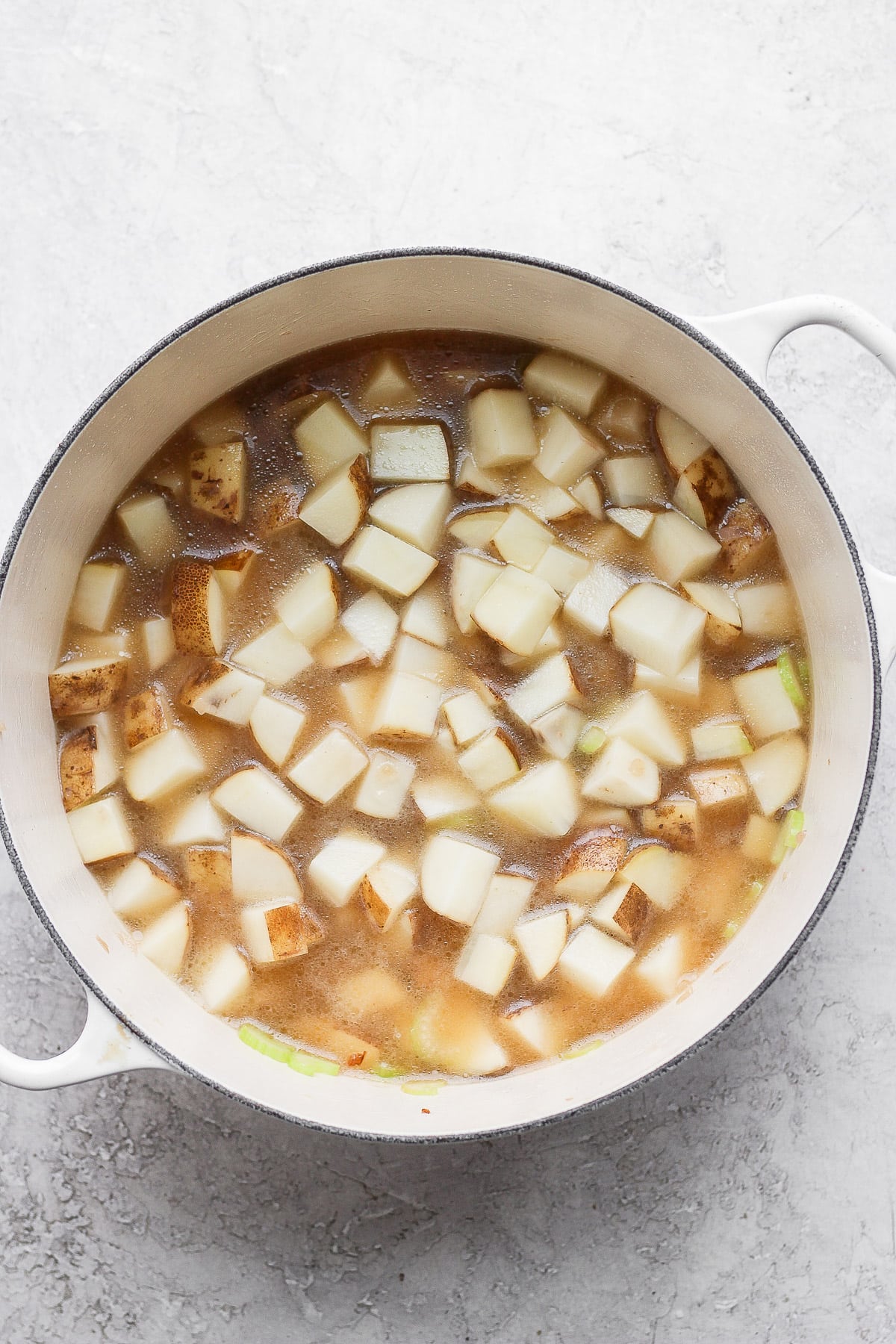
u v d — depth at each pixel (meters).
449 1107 0.67
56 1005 0.73
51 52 0.73
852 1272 0.73
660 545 0.69
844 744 0.66
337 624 0.69
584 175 0.73
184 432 0.69
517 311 0.67
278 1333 0.73
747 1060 0.73
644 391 0.69
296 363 0.69
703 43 0.73
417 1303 0.73
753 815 0.69
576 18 0.73
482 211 0.73
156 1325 0.73
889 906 0.73
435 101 0.73
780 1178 0.73
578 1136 0.73
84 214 0.73
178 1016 0.68
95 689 0.69
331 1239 0.73
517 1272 0.73
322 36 0.73
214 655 0.69
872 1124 0.73
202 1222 0.73
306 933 0.68
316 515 0.68
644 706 0.69
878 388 0.73
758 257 0.73
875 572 0.65
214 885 0.69
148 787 0.69
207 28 0.73
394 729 0.68
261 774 0.69
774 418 0.64
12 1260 0.73
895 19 0.73
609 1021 0.68
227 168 0.73
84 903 0.68
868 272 0.73
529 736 0.69
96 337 0.72
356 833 0.69
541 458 0.69
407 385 0.69
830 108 0.73
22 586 0.66
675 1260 0.73
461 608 0.69
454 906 0.68
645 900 0.69
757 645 0.69
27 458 0.72
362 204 0.73
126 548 0.69
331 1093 0.68
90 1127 0.73
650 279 0.73
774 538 0.69
